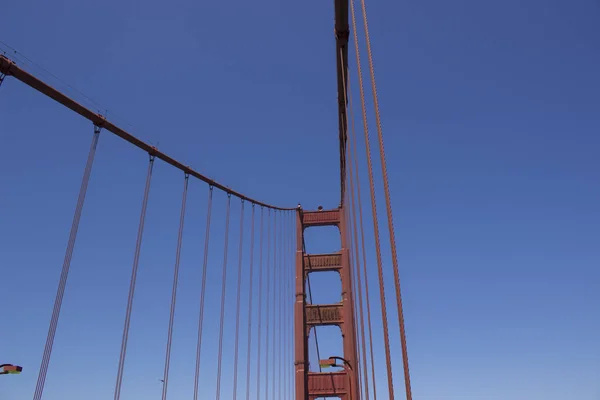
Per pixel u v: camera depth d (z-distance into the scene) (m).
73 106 21.66
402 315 8.62
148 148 28.36
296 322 52.22
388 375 9.70
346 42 23.69
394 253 9.14
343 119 36.31
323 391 48.72
